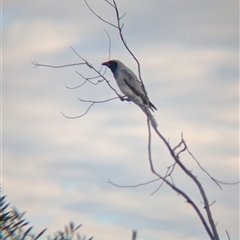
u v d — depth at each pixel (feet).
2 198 27.63
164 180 31.07
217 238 28.99
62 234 26.99
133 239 26.32
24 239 26.68
